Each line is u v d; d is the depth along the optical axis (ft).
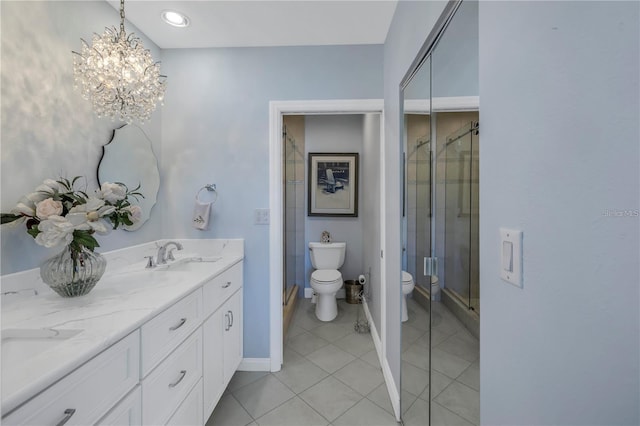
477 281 2.54
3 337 2.75
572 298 1.40
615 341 1.20
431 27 3.49
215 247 6.63
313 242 11.62
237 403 5.49
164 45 6.52
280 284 6.73
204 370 4.58
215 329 5.02
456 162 3.01
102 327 2.79
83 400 2.34
